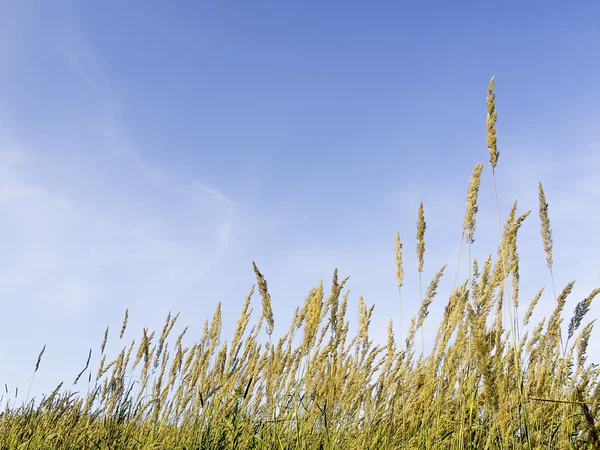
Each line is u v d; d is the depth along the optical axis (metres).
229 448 1.35
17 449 1.49
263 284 1.38
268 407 1.43
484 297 1.17
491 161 1.20
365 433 1.30
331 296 1.34
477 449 1.16
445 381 1.25
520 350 1.16
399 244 1.46
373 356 1.48
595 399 0.95
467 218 1.29
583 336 1.15
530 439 1.04
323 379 1.37
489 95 1.22
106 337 1.97
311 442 1.34
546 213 1.26
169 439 1.46
